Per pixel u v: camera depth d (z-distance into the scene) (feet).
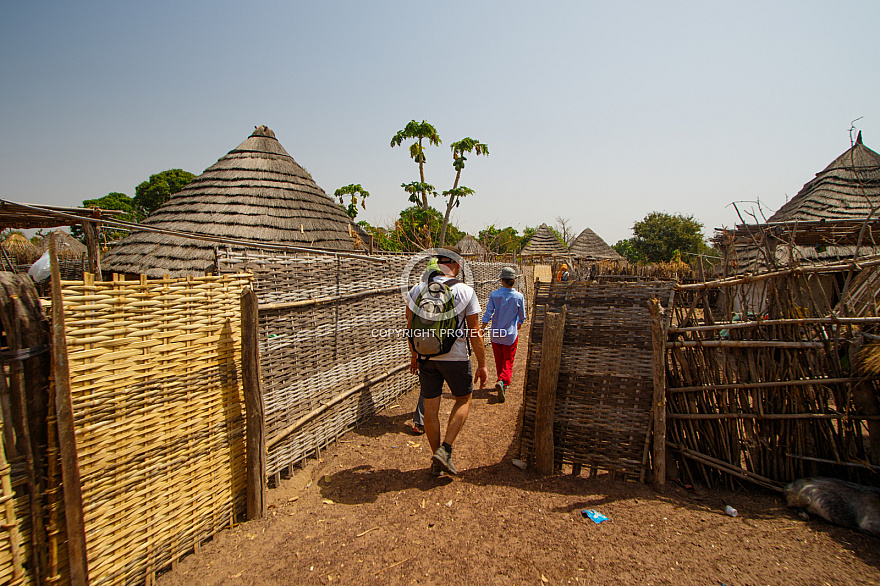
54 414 6.47
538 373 12.67
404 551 9.04
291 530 9.89
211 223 27.55
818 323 10.53
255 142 32.48
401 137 83.46
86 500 7.01
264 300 11.45
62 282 6.56
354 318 16.03
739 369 11.10
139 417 7.91
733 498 10.70
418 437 15.43
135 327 7.83
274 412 11.69
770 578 7.86
